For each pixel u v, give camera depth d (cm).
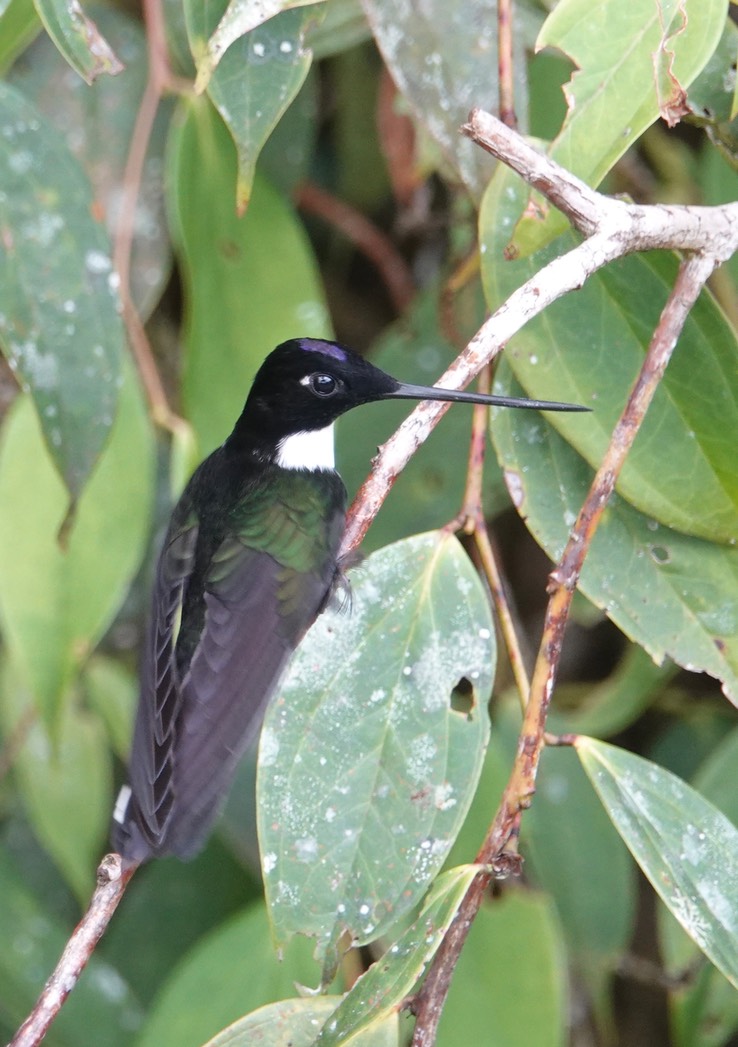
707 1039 745
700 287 549
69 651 712
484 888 491
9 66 838
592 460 580
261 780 522
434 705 537
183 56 841
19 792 890
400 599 552
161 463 913
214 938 712
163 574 613
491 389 608
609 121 549
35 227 650
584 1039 900
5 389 879
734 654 579
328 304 1016
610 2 553
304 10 592
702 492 579
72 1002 783
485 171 671
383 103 858
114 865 492
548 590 510
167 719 527
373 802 523
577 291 592
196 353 762
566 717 830
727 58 609
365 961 755
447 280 817
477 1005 696
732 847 524
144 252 843
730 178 822
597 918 797
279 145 870
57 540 648
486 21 680
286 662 573
